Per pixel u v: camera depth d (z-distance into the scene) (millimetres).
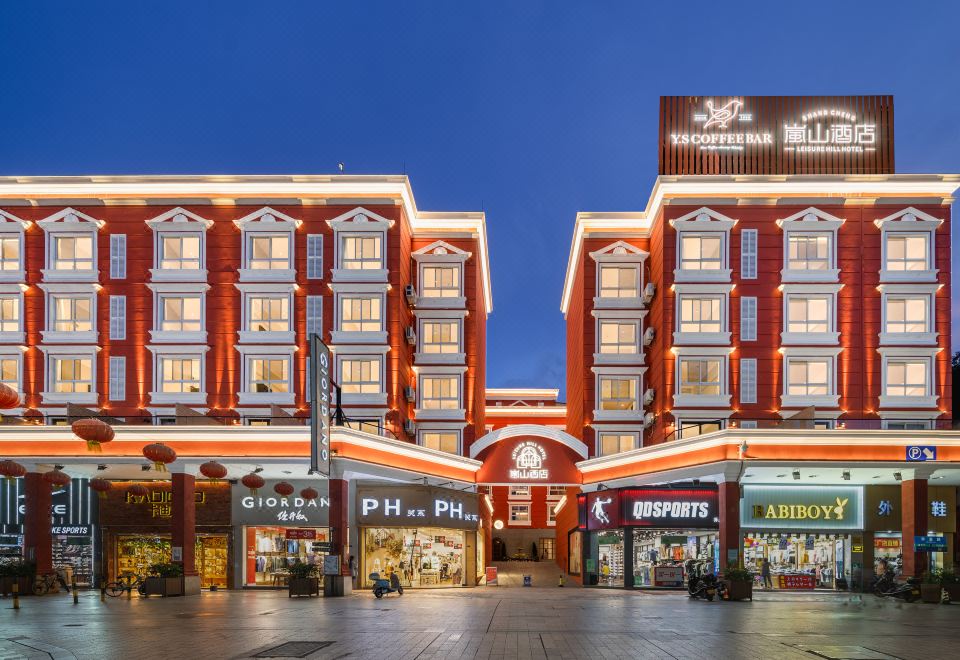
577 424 45688
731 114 39875
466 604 24922
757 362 36719
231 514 34531
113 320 37031
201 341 36781
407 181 38000
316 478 34688
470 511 37656
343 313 37438
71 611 22859
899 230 36906
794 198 37344
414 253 41188
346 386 37062
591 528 36594
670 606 24438
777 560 34062
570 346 50688
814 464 30734
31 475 31609
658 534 34531
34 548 31391
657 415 38094
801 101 40000
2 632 17484
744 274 37188
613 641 15648
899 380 36438
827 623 19531
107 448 31250
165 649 14688
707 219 37375
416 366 40812
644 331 40688
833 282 36781
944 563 35125
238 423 36250
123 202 37500
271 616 20844
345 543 30578
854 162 39406
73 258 37438
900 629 18359
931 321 36375
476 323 41969
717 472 31453
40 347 36562
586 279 41312
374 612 21906
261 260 37594
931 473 31266
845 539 34281
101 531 35406
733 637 16453
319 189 37938
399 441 33250
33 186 37375
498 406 65625
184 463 31078
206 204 37812
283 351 36781
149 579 29109
